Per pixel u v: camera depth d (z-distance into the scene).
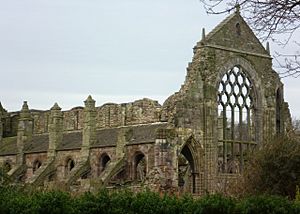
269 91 98.00
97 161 103.94
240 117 94.31
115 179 95.56
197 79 90.19
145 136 96.38
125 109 111.81
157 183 83.31
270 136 81.62
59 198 40.09
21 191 46.19
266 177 68.38
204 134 89.88
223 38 93.50
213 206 39.72
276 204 40.09
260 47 98.25
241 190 69.06
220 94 92.44
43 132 127.00
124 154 97.38
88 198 40.09
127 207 39.81
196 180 88.88
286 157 68.06
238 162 93.25
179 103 88.00
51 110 114.50
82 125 117.69
